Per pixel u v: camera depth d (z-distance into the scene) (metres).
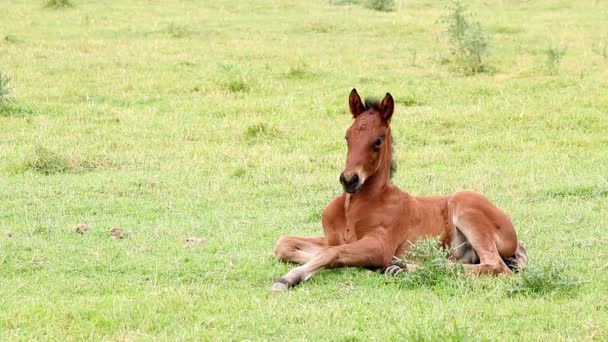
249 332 7.14
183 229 10.80
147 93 19.52
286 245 9.21
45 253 9.55
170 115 17.55
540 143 15.73
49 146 14.86
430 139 15.97
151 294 8.03
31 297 8.02
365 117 8.87
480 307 7.70
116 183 13.06
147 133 16.16
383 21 28.80
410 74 21.48
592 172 13.80
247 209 12.03
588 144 15.67
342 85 20.36
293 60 23.06
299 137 16.09
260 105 18.17
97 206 11.96
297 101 18.72
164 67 21.92
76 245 9.97
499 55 23.83
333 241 9.20
